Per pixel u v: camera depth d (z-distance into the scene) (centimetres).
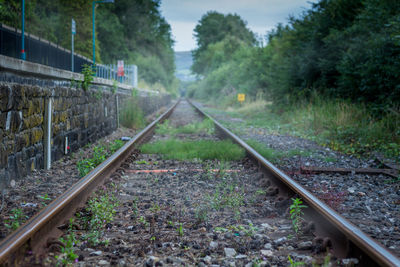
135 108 1466
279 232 331
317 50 1622
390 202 438
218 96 4309
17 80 502
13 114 483
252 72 2858
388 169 614
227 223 356
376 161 690
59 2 3066
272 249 292
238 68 3838
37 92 559
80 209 366
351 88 1270
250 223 339
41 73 571
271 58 2523
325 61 1511
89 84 855
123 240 308
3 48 965
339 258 264
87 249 287
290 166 657
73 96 750
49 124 603
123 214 384
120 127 1299
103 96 1038
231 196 434
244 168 628
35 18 2686
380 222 365
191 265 263
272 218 374
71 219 325
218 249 291
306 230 321
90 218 346
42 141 595
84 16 3091
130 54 4728
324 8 1656
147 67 5184
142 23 5331
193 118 1911
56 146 652
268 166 529
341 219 295
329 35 1523
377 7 1242
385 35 1127
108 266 260
